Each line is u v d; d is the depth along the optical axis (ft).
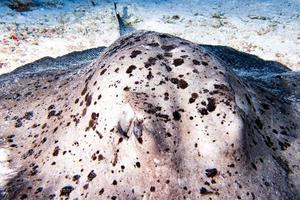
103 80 8.61
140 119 7.71
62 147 8.59
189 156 7.65
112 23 25.38
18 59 19.71
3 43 20.79
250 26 27.04
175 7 29.30
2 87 12.68
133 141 7.61
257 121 8.90
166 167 7.47
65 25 24.30
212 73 8.57
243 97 8.81
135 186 7.43
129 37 9.85
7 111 10.89
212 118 7.95
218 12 29.09
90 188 7.68
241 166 7.75
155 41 9.23
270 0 32.40
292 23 28.04
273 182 8.02
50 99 10.42
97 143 8.07
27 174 8.63
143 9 28.12
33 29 23.07
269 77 13.30
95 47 22.08
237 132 7.86
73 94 9.61
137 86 8.16
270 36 25.67
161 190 7.33
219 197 7.35
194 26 26.30
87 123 8.42
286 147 8.95
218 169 7.59
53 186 8.07
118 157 7.70
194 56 8.81
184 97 8.16
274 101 10.19
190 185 7.39
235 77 9.15
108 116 8.11
